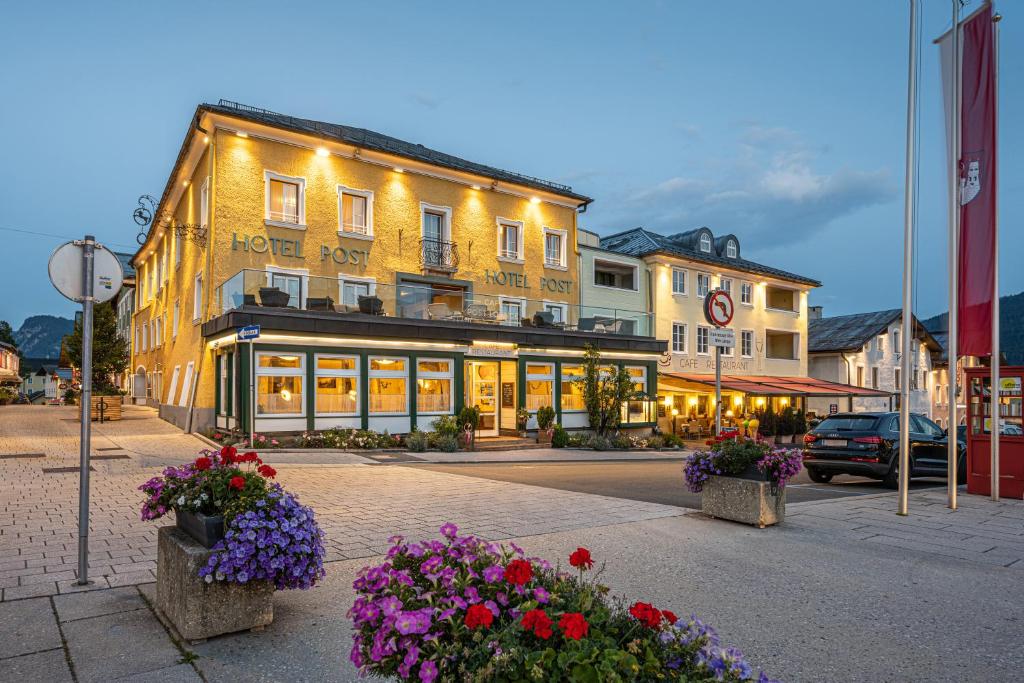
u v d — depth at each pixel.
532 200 28.28
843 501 10.20
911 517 8.84
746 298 37.38
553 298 28.66
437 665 2.38
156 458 14.36
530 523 7.89
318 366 18.41
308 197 22.05
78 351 31.52
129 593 5.08
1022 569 6.18
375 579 2.83
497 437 22.62
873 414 13.17
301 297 18.84
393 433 19.61
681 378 30.95
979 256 10.38
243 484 4.39
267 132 21.22
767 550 6.74
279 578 4.35
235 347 17.94
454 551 2.93
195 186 23.38
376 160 23.64
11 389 55.19
